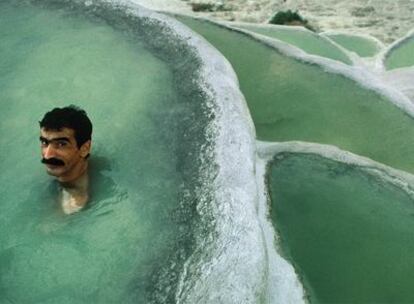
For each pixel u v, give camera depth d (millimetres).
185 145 4992
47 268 3990
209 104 5422
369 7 18078
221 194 4457
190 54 6230
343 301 5133
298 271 5328
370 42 14414
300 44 12055
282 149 7000
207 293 3732
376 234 5820
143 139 5070
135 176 4688
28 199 4535
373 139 7781
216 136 5027
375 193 6410
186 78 5867
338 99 8477
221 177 4609
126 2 7352
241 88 8594
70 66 6129
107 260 4016
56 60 6246
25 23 7027
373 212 6145
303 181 6441
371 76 9109
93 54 6336
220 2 17500
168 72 6008
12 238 4230
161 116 5352
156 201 4461
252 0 17859
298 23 16359
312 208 6047
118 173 4703
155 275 3898
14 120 5340
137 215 4344
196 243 4102
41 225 4312
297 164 6750
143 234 4199
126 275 3910
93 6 7305
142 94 5648
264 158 6801
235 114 5309
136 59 6242
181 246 4094
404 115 8266
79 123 4270
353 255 5609
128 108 5445
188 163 4805
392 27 16719
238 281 3805
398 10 17922
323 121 8039
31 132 5188
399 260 5621
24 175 4758
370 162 6883
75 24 6980
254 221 4266
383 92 8727
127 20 6992
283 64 9164
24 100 5602
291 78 8852
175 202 4453
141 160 4840
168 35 6613
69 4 7398
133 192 4539
